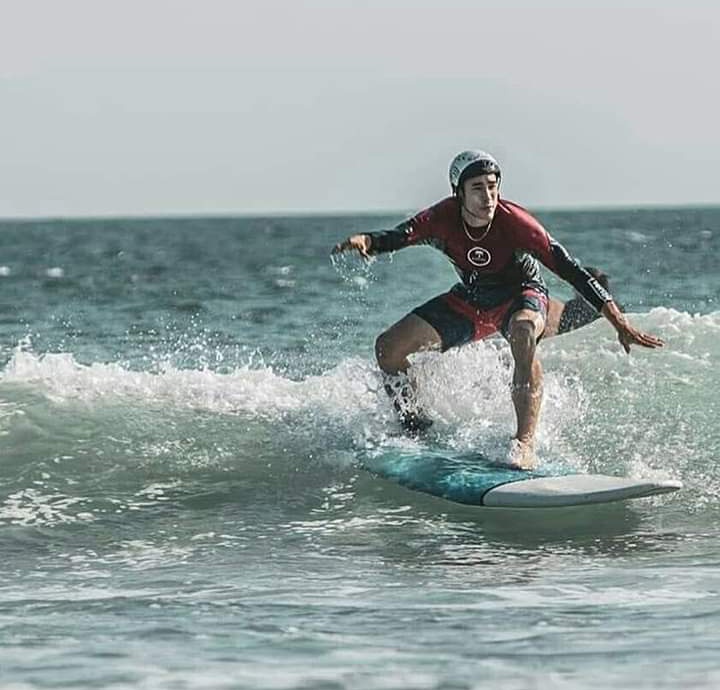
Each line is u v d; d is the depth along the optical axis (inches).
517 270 1230.9
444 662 698.2
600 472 1184.8
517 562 968.3
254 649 730.8
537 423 1210.0
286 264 5964.6
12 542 1053.8
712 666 679.1
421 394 1284.4
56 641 754.2
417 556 992.2
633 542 1020.5
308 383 1390.3
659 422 1282.0
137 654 722.2
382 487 1176.8
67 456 1235.9
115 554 1014.4
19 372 1424.7
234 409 1327.5
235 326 2598.4
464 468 1168.8
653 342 1171.3
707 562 951.0
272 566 967.6
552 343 1466.5
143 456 1238.3
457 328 1248.2
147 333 2541.8
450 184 1221.1
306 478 1200.8
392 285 3846.0
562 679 662.5
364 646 734.5
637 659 695.7
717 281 3666.3
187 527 1091.3
